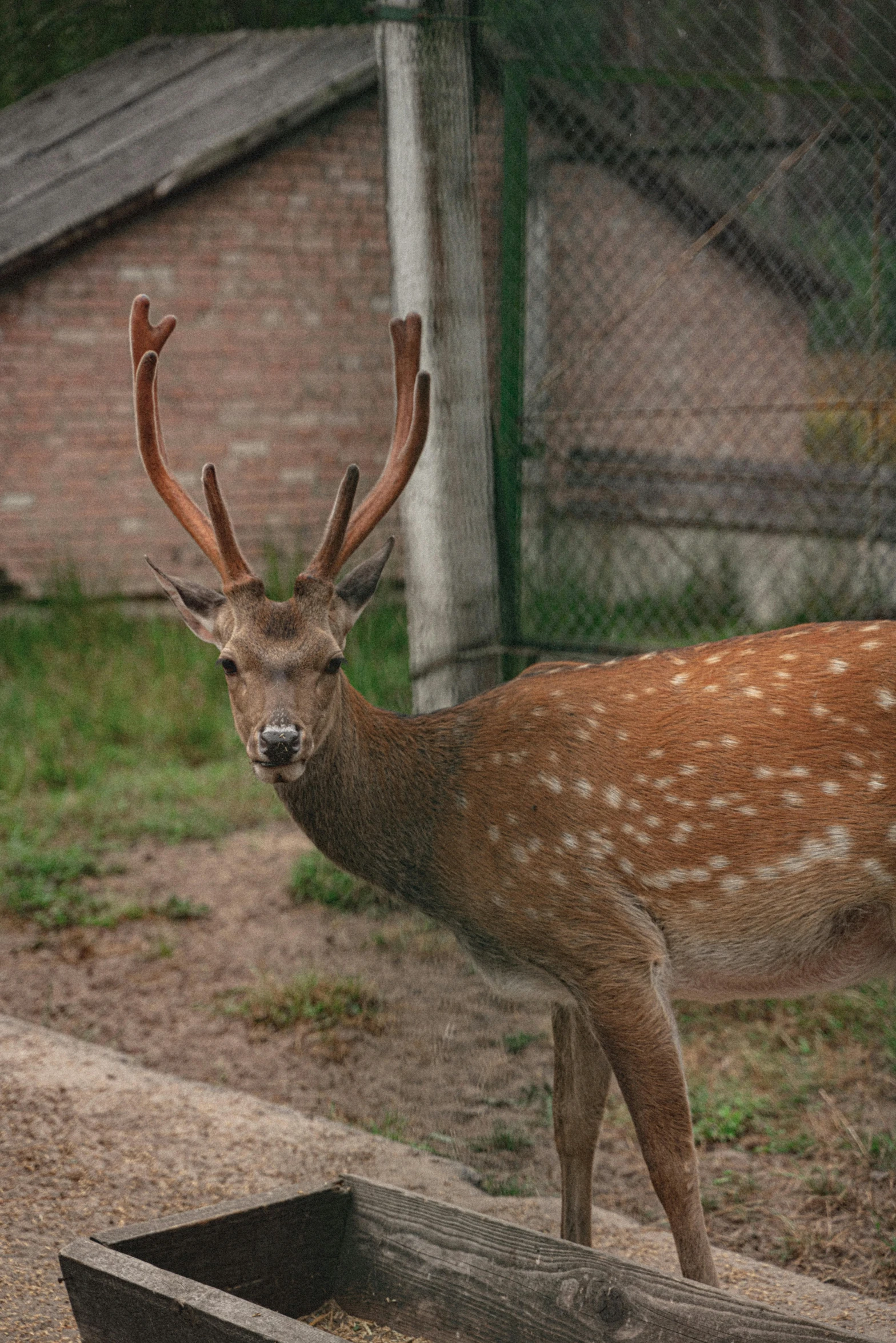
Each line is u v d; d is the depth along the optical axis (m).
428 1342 5.64
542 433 11.30
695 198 19.83
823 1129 8.26
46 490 21.19
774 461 20.81
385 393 22.80
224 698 17.66
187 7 27.25
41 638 19.47
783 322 21.09
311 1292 5.84
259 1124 8.05
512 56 9.95
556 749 6.21
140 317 6.80
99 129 23.48
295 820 6.64
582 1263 5.25
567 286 20.02
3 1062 8.86
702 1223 5.91
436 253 9.45
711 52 10.75
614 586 18.70
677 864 6.01
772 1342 4.72
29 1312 6.03
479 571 9.70
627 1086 5.98
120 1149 7.67
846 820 5.86
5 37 27.97
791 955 6.09
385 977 10.70
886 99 10.29
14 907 12.30
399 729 6.52
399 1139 8.22
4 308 20.77
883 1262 6.91
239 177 21.70
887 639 6.02
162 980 10.84
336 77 22.45
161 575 6.51
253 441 22.14
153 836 14.29
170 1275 5.00
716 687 6.12
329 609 6.20
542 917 6.14
